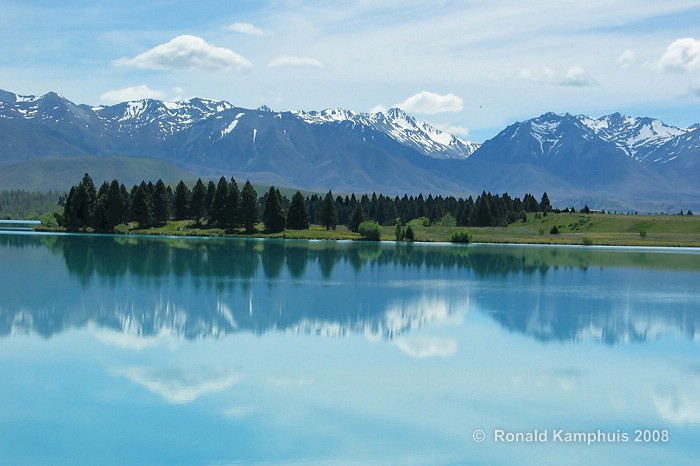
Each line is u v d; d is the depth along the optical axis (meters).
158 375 53.75
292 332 69.81
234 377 53.62
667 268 148.00
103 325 71.00
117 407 46.81
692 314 86.12
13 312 76.88
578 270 140.25
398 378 54.31
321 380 53.31
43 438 41.91
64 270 116.44
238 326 72.06
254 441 41.84
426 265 143.00
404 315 80.56
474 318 79.88
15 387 50.50
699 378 56.50
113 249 160.25
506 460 40.09
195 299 88.19
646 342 69.50
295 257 152.62
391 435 43.12
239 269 124.44
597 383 54.56
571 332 73.44
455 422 45.50
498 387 52.78
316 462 39.34
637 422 46.41
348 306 85.88
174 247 171.38
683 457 41.12
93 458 39.47
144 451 40.34
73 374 53.72
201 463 39.03
